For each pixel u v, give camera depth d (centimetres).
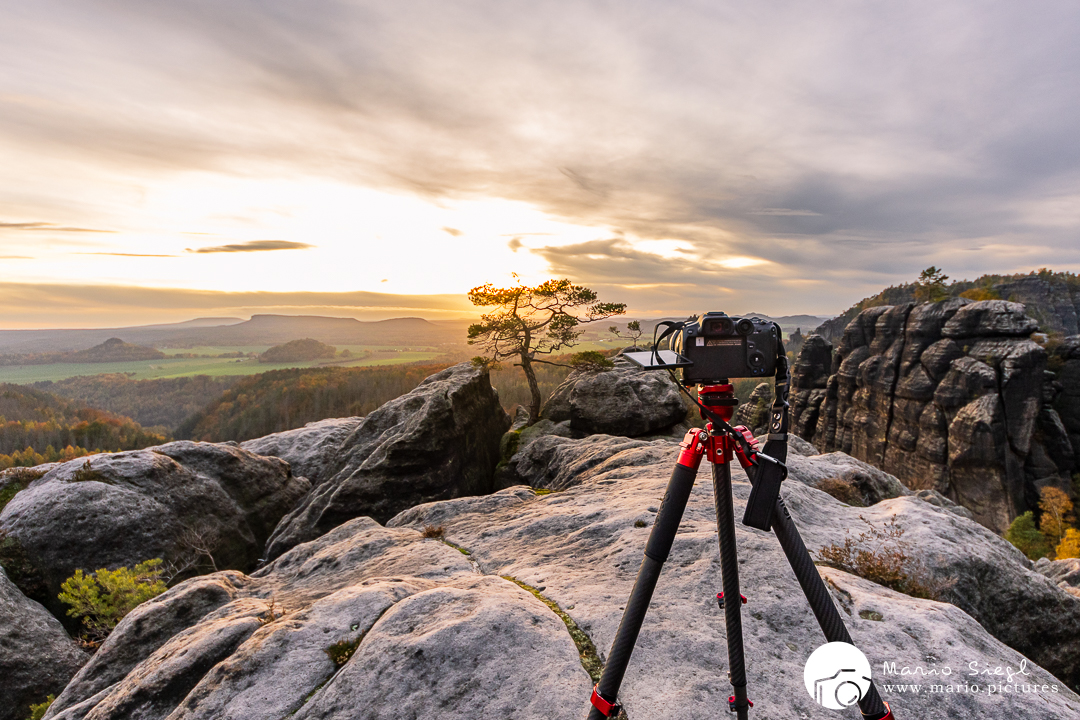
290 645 368
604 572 466
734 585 204
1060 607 508
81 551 1419
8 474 1655
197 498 1716
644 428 2184
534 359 2662
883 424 7025
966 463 5744
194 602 561
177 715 325
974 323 6269
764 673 317
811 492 690
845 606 389
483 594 408
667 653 336
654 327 212
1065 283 18312
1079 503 5394
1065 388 5794
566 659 331
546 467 1571
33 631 1205
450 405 1897
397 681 318
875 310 7769
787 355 189
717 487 199
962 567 506
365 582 468
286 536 1730
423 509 803
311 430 2655
